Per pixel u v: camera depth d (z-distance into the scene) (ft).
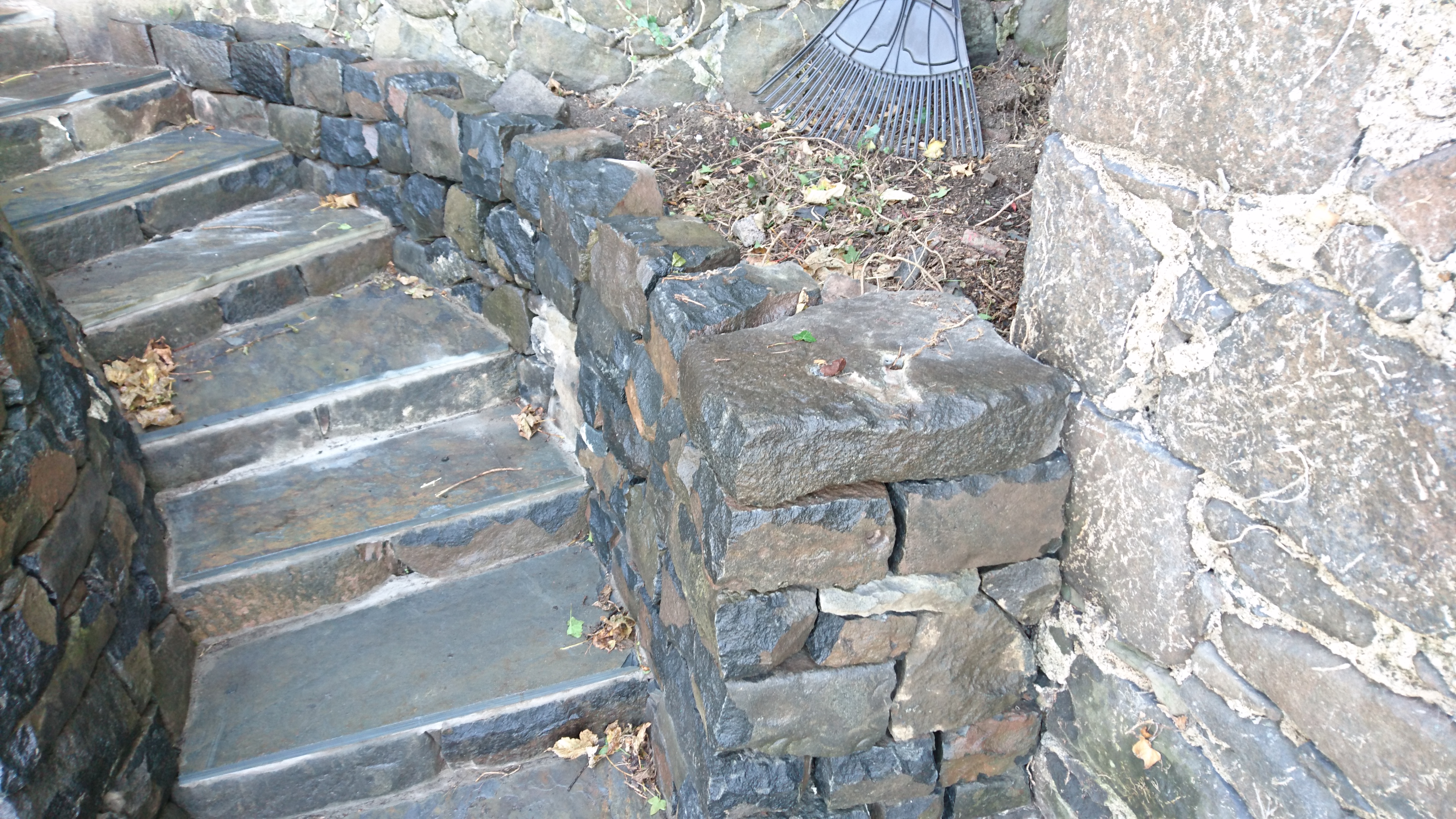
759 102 11.18
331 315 11.73
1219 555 5.43
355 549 9.48
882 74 10.43
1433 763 4.40
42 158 11.67
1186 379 5.41
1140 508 5.90
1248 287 4.88
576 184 8.87
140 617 8.17
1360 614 4.62
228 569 9.07
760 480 5.62
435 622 9.59
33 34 12.62
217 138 12.80
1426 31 3.83
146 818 7.52
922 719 7.04
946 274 8.06
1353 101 4.16
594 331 9.05
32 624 6.33
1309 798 5.16
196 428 9.87
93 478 7.81
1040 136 9.86
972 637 6.79
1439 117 3.87
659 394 7.59
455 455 10.77
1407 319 4.10
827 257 8.41
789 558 6.01
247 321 11.36
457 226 11.30
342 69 11.55
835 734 6.83
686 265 7.47
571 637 9.43
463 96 11.39
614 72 11.52
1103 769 6.88
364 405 10.76
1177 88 5.09
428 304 12.05
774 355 6.32
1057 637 7.07
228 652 9.20
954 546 6.33
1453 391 3.94
